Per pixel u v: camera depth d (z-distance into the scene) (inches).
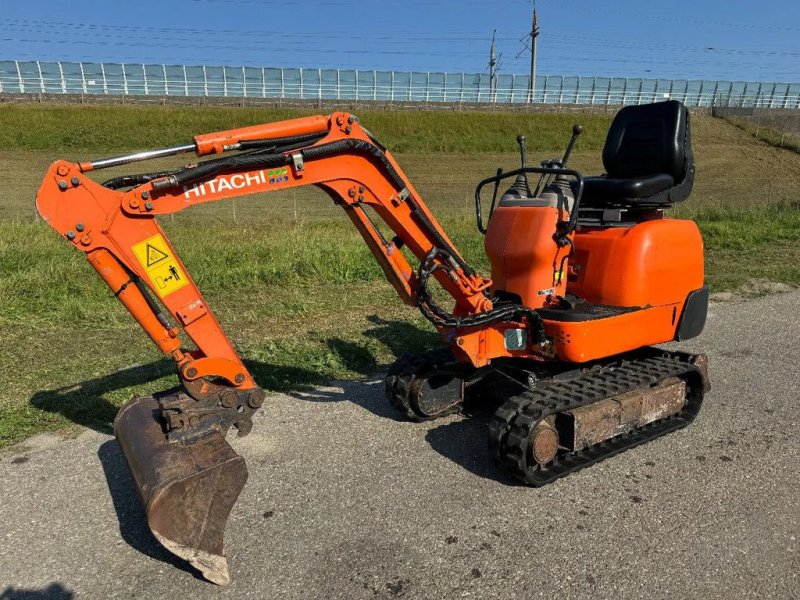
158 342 128.0
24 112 1201.4
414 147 1294.3
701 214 609.9
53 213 115.8
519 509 144.9
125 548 131.9
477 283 164.1
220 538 118.8
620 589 119.5
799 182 1097.4
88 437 176.2
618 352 170.6
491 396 197.2
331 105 1557.6
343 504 146.3
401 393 183.5
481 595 117.9
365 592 118.5
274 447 172.9
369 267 370.3
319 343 254.8
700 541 133.5
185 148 124.6
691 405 189.8
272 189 134.0
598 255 173.6
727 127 1582.2
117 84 1691.7
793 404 203.5
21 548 131.1
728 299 335.9
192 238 433.4
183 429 128.0
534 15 1883.6
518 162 1202.0
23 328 263.1
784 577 122.6
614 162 202.8
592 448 167.2
